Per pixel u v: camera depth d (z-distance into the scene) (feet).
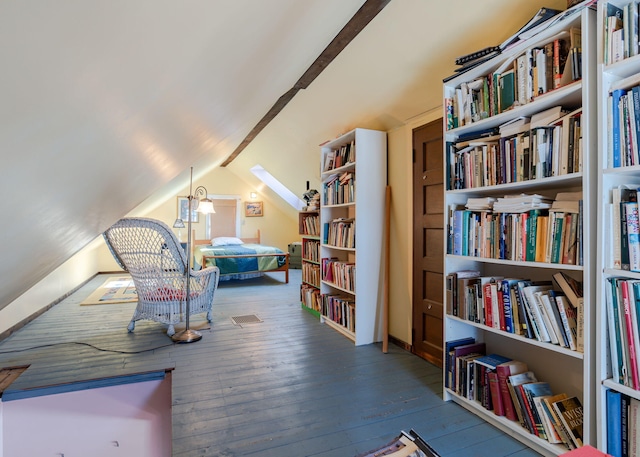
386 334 9.72
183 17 2.43
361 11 6.82
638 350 4.02
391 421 6.23
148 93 3.36
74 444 7.80
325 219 12.71
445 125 6.88
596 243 4.44
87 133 3.07
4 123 2.01
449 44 7.08
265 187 24.98
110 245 10.80
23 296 11.69
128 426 8.06
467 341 7.06
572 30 4.77
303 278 15.02
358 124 11.27
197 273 11.46
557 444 5.08
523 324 5.43
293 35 5.81
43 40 1.63
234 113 8.54
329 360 8.99
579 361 5.59
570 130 4.82
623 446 4.26
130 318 12.67
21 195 3.08
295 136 14.60
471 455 5.30
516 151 5.64
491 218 6.05
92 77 2.31
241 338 10.66
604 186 4.33
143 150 5.25
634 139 4.05
